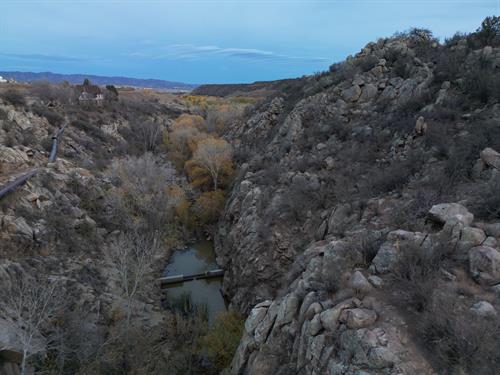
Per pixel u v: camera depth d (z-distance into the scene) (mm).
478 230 11844
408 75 31562
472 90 23562
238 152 47594
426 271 11484
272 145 38875
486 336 9086
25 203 25531
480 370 8766
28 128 39500
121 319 22422
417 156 20906
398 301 11102
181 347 20266
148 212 37406
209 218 42344
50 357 17297
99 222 31609
